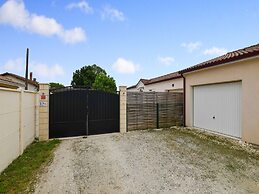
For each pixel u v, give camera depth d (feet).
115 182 13.80
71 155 19.93
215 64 27.99
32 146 23.13
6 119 15.51
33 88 85.92
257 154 19.76
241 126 25.14
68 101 28.78
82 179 14.28
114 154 20.17
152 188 12.88
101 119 30.71
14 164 16.52
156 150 21.48
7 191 12.29
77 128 29.19
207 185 13.28
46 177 14.52
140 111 33.96
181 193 12.20
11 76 77.77
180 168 16.30
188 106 35.96
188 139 26.45
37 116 26.48
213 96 30.45
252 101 23.07
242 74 24.38
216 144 23.72
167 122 36.42
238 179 14.21
